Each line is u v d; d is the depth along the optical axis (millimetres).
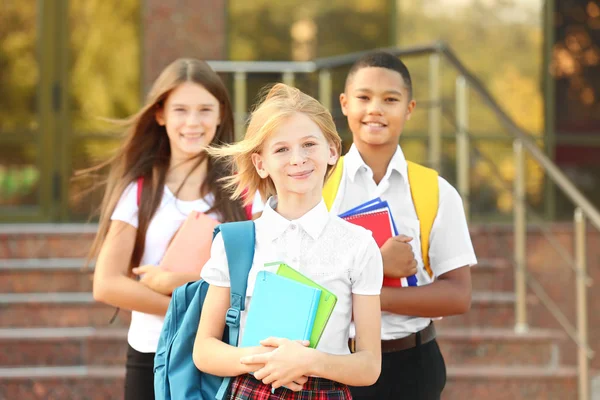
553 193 10336
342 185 4426
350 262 3457
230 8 10086
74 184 10094
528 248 9055
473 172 10219
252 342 3336
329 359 3258
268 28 10156
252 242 3504
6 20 10062
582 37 10461
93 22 10133
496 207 10219
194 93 4633
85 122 10133
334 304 3305
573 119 10469
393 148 4430
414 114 10211
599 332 9258
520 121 10391
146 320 4441
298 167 3412
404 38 10289
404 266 4102
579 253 7141
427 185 4406
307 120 3438
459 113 8383
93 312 7980
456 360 7504
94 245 4680
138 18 10156
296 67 9445
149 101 4703
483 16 10336
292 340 3254
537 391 7172
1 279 8266
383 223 4152
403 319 4309
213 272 3545
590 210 7125
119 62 10141
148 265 4387
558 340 7496
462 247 4363
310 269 3449
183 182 4629
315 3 10219
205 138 4664
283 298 3326
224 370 3389
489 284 8508
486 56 10336
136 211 4574
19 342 7492
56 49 10102
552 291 9094
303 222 3475
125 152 4777
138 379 4441
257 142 3475
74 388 7152
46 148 10062
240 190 3779
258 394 3367
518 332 7664
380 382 4258
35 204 10086
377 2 10266
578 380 7176
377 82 4309
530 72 10375
